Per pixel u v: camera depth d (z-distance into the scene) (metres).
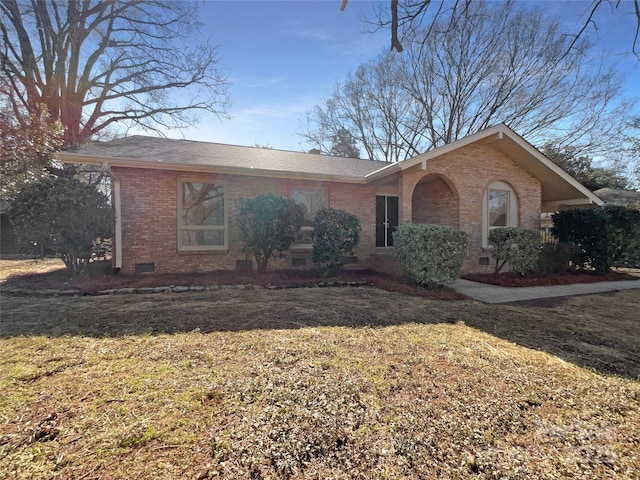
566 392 2.79
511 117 18.73
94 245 7.80
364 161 13.02
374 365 3.21
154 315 4.82
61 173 12.18
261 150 11.82
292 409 2.41
